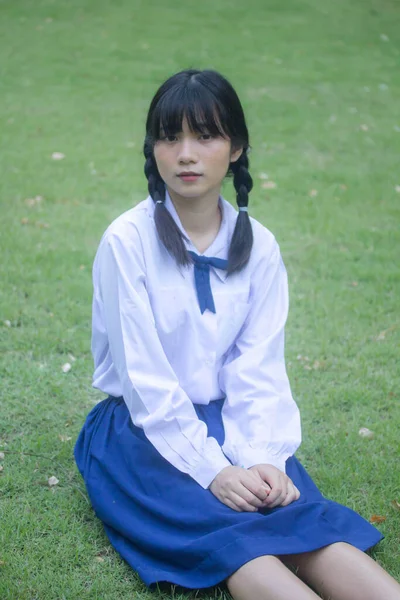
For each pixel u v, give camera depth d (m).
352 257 5.39
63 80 9.80
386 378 3.97
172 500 2.60
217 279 2.79
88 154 7.38
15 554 2.69
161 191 2.80
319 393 3.83
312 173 7.12
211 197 2.76
